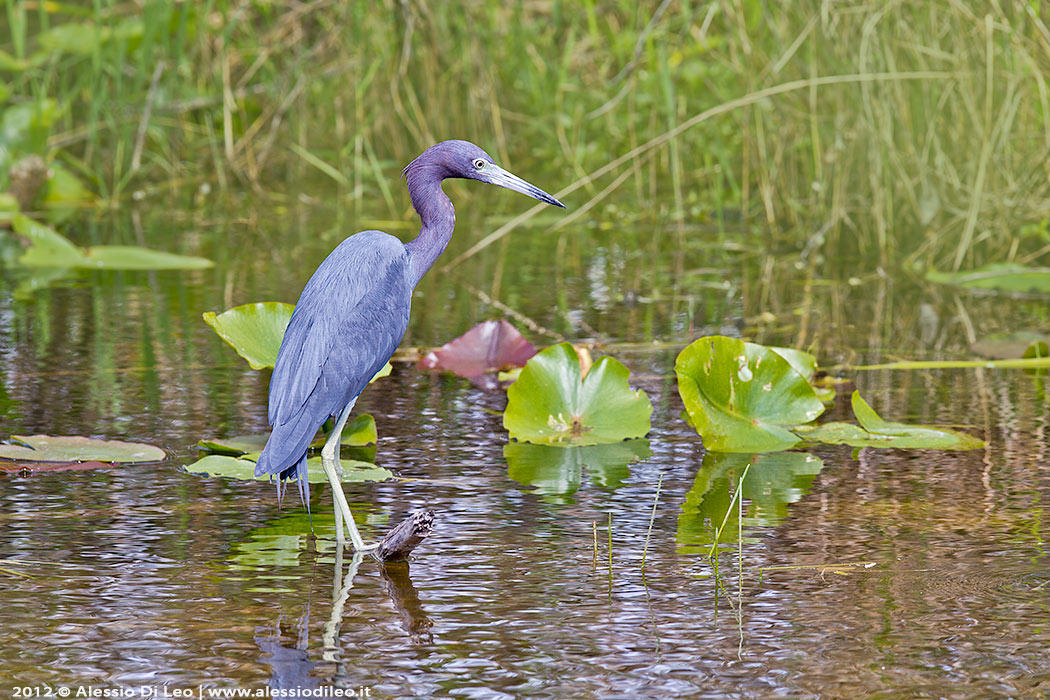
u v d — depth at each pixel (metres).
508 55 22.28
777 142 17.17
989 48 13.71
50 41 20.03
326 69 21.70
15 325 11.99
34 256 14.96
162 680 5.29
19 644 5.61
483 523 7.23
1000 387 10.22
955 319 12.62
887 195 15.53
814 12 15.71
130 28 20.22
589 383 9.06
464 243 16.81
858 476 8.08
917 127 15.35
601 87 22.42
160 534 7.00
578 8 21.91
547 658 5.52
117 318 12.31
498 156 20.89
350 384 7.45
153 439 8.68
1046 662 5.48
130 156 21.08
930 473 8.11
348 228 17.45
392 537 6.57
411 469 8.21
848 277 14.62
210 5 20.09
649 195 20.16
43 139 19.73
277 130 21.50
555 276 14.70
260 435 8.71
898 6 14.75
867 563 6.61
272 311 9.30
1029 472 8.09
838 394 10.08
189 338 11.56
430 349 11.12
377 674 5.37
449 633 5.77
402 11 20.16
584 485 7.91
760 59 17.02
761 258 15.80
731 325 12.32
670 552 6.78
